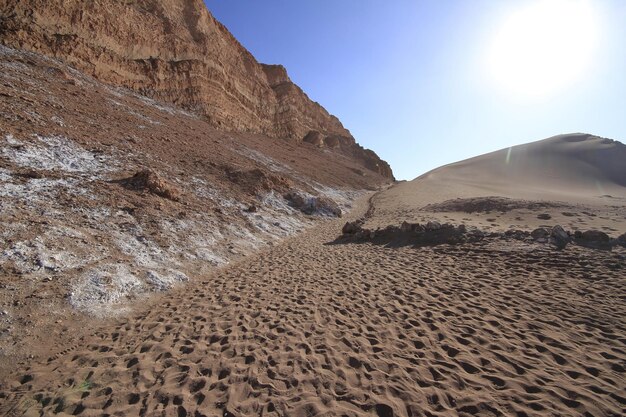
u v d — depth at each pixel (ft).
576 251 28.53
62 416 12.39
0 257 19.72
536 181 111.45
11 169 29.96
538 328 17.85
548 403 12.32
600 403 12.18
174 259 29.84
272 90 204.64
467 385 13.57
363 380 14.12
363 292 24.68
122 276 23.82
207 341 17.85
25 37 67.87
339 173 166.40
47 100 49.93
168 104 103.76
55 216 26.63
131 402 13.23
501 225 43.83
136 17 101.14
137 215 33.50
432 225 41.68
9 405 12.86
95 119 54.85
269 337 18.10
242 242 40.83
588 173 113.09
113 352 16.74
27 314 17.37
